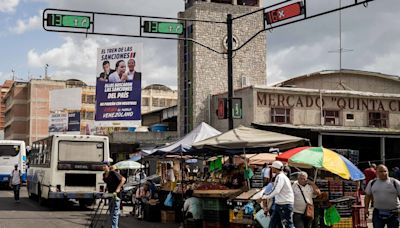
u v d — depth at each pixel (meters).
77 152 22.12
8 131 107.12
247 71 39.69
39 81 94.75
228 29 18.84
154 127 53.12
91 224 16.03
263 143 14.68
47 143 23.12
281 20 16.80
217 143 14.98
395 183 10.18
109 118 42.22
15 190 25.61
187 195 16.81
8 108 108.38
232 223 13.99
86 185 22.00
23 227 15.88
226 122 36.28
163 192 18.48
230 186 16.48
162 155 20.11
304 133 31.34
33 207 22.95
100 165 22.23
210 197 14.75
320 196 12.80
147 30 17.88
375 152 36.88
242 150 16.73
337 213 12.86
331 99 35.75
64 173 21.80
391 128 36.81
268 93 34.34
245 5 40.62
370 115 36.56
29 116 95.00
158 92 105.75
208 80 38.50
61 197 21.62
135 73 41.59
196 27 38.50
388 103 37.03
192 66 38.78
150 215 18.25
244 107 34.62
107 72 42.56
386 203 10.13
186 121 39.31
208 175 20.70
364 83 43.72
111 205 14.59
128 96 41.69
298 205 11.84
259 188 15.52
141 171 29.27
